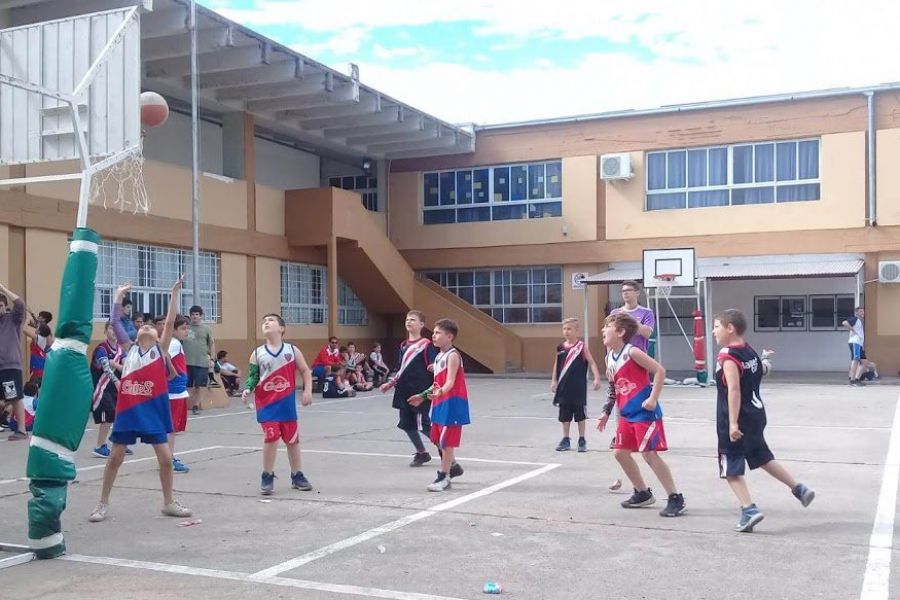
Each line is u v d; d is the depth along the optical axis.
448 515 7.59
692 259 22.27
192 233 19.94
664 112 25.78
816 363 26.42
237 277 22.38
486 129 28.12
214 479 9.45
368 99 23.62
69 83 7.29
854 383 21.34
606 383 23.80
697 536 6.80
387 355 28.44
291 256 24.16
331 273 23.77
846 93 23.91
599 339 26.83
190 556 6.38
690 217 25.69
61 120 7.25
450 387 8.69
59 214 16.94
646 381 7.59
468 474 9.61
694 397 18.38
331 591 5.53
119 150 7.04
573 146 27.05
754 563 6.04
